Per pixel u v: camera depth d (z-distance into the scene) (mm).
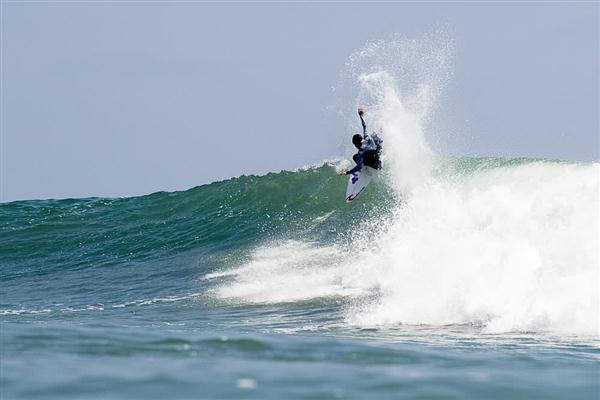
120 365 27906
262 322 53156
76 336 35562
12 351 31250
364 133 66688
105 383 24609
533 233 55500
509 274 52781
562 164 70750
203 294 66562
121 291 71938
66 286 77000
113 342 33781
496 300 51000
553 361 34094
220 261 78500
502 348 39406
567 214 55844
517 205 58438
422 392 24266
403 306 54000
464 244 57312
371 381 25641
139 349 32031
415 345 39562
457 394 24156
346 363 29594
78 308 64250
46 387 24047
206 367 27625
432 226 61656
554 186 65875
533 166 73312
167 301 65188
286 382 25094
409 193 77438
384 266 62844
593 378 27875
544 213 56625
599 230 53656
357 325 50031
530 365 32281
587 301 48594
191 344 33438
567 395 24578
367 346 34562
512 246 54812
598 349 39406
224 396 23062
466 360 32656
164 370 26844
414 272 58156
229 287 68312
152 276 77000
